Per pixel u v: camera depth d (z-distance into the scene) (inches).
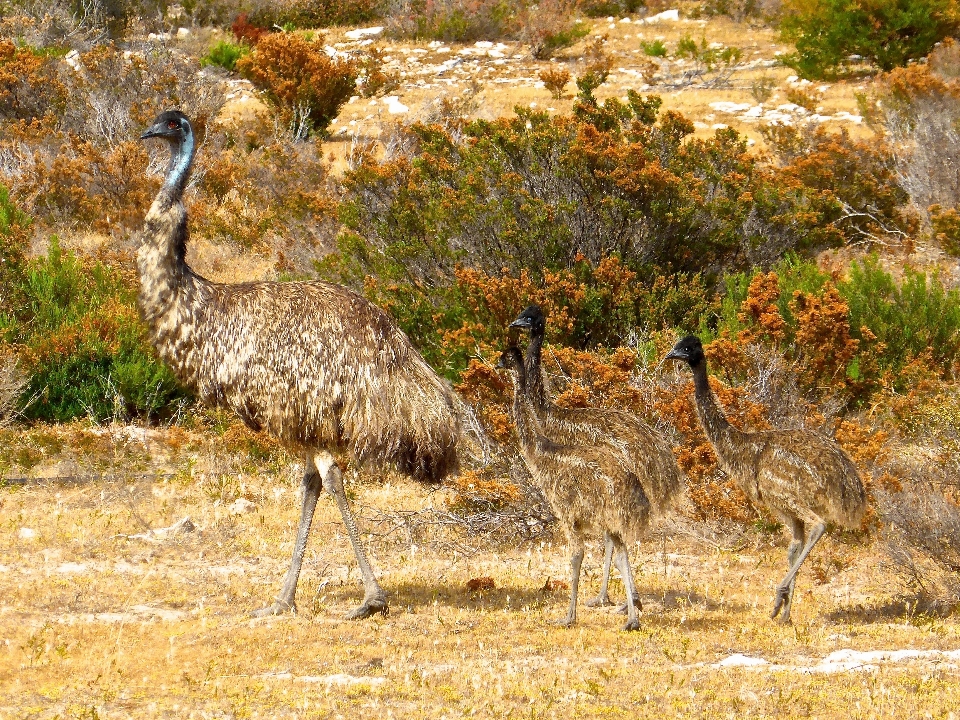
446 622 866.1
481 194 1600.6
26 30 3161.9
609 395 1155.3
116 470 1289.4
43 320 1567.4
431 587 971.9
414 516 1147.3
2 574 979.9
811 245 1683.1
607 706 658.8
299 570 902.4
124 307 1565.0
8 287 1604.3
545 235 1537.9
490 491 1115.9
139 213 2018.9
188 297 881.5
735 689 688.4
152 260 887.1
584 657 779.4
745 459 886.4
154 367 1472.7
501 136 1656.0
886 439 1126.4
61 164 2066.9
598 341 1451.8
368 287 1508.4
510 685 700.7
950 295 1455.5
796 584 993.5
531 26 3442.4
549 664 759.7
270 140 2509.8
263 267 1866.4
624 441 892.6
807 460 850.1
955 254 1781.5
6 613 874.8
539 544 1119.6
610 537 861.2
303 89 2610.7
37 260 1667.1
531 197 1593.3
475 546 1107.3
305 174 2158.0
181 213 892.6
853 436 1105.4
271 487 1275.8
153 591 943.0
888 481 1025.5
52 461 1326.3
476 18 3641.7
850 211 1947.6
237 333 872.9
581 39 3575.3
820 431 1125.7
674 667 748.6
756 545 1091.9
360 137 2568.9
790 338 1280.8
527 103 2864.2
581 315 1437.0
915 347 1409.9
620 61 3326.8
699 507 1096.8
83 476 1268.5
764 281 1341.0
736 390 1122.7
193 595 937.5
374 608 884.0
